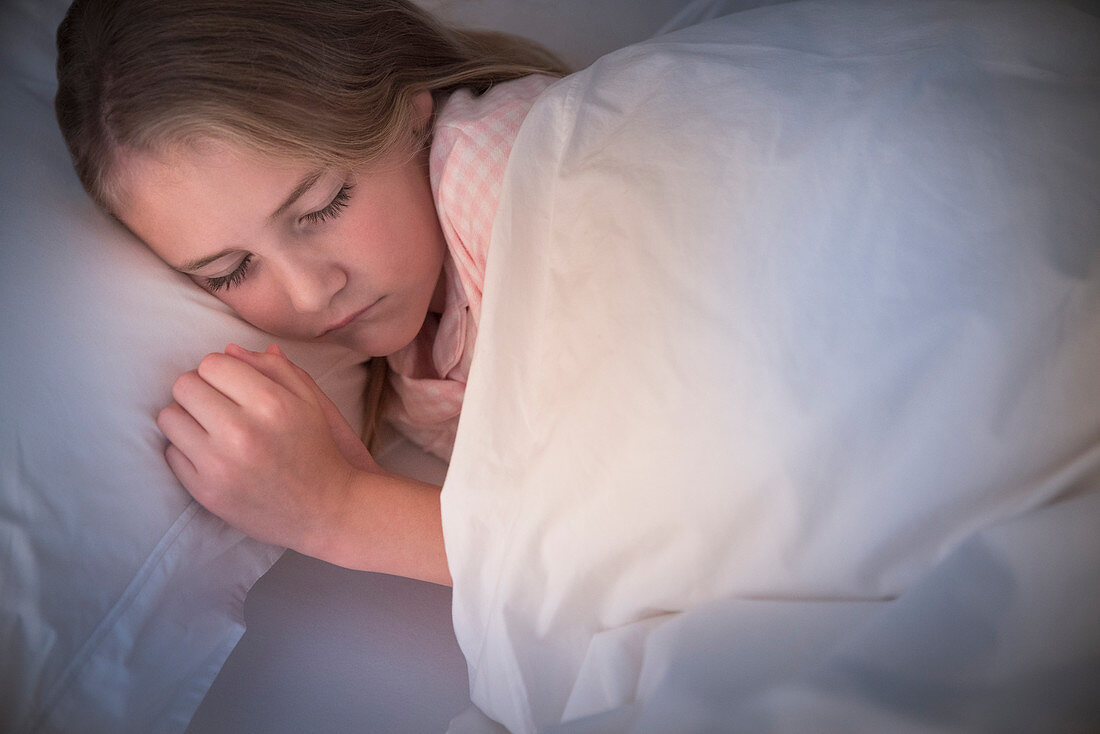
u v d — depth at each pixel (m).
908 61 0.67
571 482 0.60
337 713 0.70
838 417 0.54
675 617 0.56
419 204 0.81
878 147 0.61
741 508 0.55
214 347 0.75
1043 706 0.43
